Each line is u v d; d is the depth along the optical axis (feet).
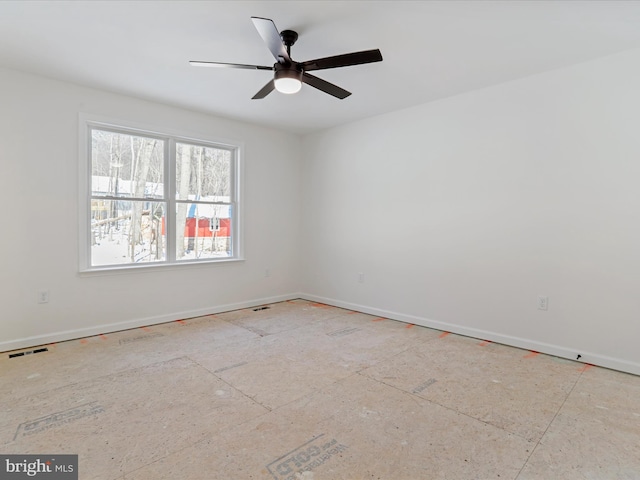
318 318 14.01
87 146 11.42
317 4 7.03
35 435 6.04
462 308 11.98
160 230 13.32
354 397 7.50
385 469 5.28
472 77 10.50
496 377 8.56
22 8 7.21
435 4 7.00
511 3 6.94
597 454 5.66
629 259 8.90
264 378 8.41
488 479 5.09
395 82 10.88
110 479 5.01
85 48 8.89
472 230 11.69
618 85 8.96
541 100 10.18
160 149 13.25
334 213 16.14
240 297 15.53
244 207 15.53
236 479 5.05
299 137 17.58
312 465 5.36
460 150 11.92
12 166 10.10
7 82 9.98
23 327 10.34
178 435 6.09
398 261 13.76
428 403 7.27
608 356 9.20
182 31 8.11
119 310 12.15
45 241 10.66
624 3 6.88
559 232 9.95
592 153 9.37
